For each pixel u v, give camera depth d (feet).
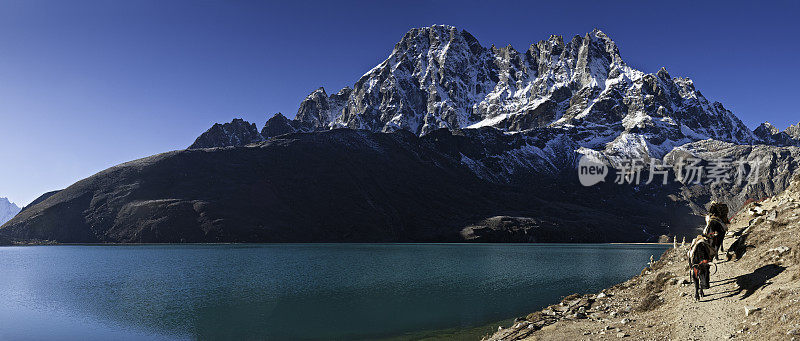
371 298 134.10
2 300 136.15
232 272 224.94
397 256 374.43
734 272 50.70
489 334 80.94
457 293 143.54
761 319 37.78
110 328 97.35
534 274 209.36
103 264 285.64
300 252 443.32
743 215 68.69
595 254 412.16
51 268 256.93
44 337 90.94
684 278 55.72
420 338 82.12
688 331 41.57
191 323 100.99
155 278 196.54
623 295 65.31
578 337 48.01
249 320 103.71
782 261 46.03
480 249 535.60
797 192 60.08
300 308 118.21
